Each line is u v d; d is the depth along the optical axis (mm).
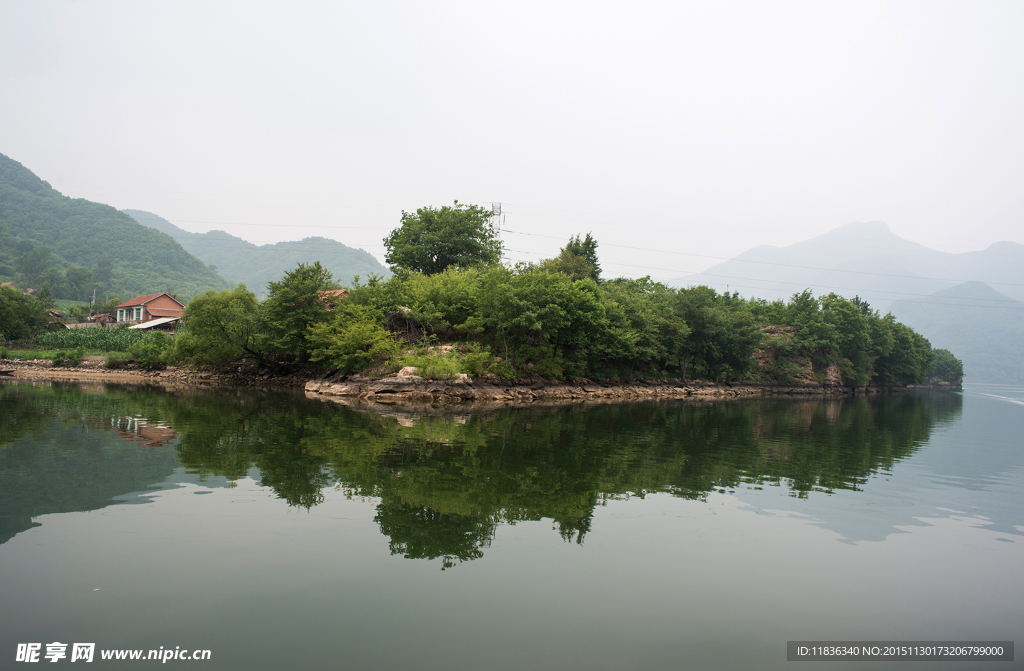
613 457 19469
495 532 10875
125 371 58219
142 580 8164
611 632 7270
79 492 12367
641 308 60781
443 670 6195
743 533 11484
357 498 12648
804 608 8250
